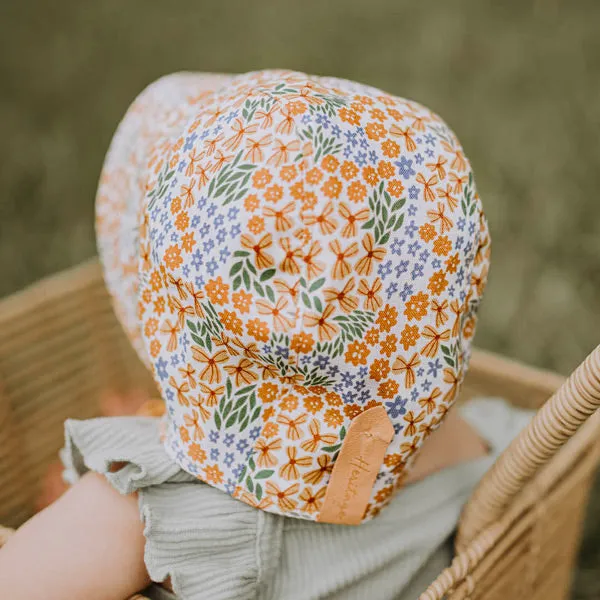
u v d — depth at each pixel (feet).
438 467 2.79
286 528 2.30
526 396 3.67
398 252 2.06
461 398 3.90
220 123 2.09
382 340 2.08
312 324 1.96
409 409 2.18
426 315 2.14
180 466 2.23
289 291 1.95
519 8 10.62
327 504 2.20
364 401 2.11
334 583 2.32
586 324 6.64
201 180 2.02
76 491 2.30
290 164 1.95
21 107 9.74
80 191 8.45
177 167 2.10
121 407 4.12
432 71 9.74
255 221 1.92
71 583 2.12
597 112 8.89
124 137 2.75
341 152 1.98
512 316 6.75
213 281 1.97
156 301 2.16
